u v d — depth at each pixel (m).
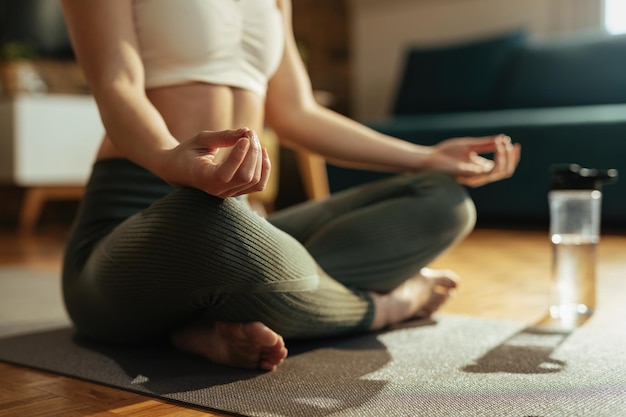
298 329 1.02
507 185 3.17
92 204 1.13
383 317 1.18
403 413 0.76
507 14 4.17
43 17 3.86
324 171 3.70
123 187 1.10
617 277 1.78
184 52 1.07
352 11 4.78
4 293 1.75
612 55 3.53
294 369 0.96
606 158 2.91
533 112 3.54
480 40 4.02
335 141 1.28
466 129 3.25
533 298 1.54
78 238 1.13
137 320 1.04
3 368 1.04
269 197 3.85
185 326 1.07
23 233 3.44
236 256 0.90
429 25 4.45
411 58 4.21
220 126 1.09
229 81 1.11
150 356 1.07
